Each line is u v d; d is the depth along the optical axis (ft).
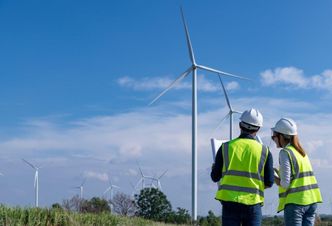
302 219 26.63
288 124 26.78
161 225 96.32
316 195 26.55
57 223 56.65
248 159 22.31
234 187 22.09
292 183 26.18
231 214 22.15
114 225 72.43
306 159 26.68
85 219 64.03
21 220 51.24
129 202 204.44
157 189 206.90
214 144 25.34
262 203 22.34
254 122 22.80
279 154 26.37
